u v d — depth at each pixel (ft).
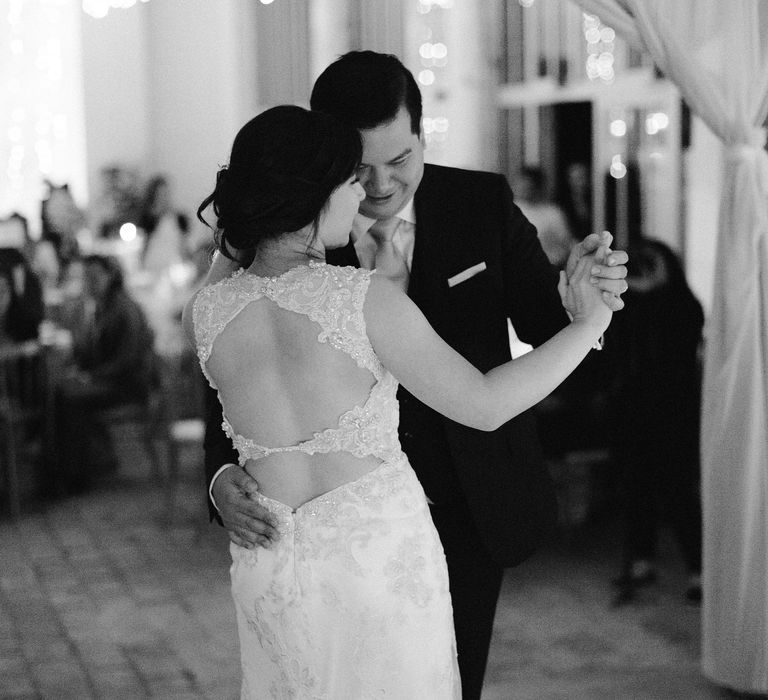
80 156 42.80
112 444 26.55
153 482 25.89
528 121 27.32
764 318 12.21
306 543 7.00
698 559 16.51
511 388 6.91
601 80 25.40
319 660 7.08
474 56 27.50
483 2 27.32
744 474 12.30
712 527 12.64
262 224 6.84
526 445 9.11
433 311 8.78
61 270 33.99
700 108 12.18
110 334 25.84
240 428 7.18
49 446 24.64
